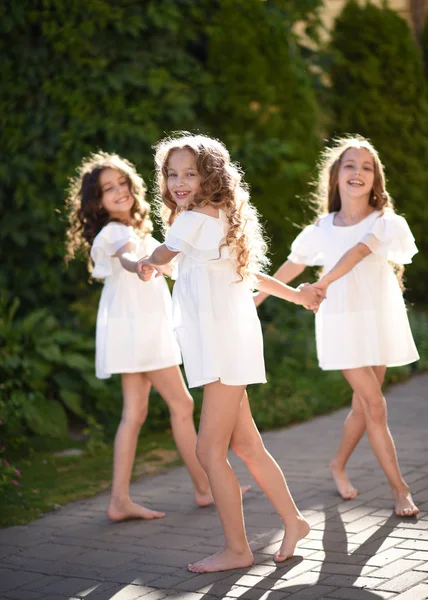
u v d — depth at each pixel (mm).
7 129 7555
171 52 8023
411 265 11516
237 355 3918
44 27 7422
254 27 8523
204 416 3971
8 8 7402
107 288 5027
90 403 7082
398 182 11258
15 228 7566
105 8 7539
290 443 6391
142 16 7797
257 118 8500
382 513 4590
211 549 4289
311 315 8844
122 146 7738
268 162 8523
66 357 6984
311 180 8742
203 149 3951
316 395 7531
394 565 3812
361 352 4688
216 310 3926
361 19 11070
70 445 6527
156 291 4945
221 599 3627
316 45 10375
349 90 11023
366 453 5902
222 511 3961
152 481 5656
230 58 8375
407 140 11266
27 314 7738
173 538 4504
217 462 3951
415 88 11352
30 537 4668
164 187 4180
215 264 3951
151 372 4945
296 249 5086
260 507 4902
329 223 4984
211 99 8273
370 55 11031
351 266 4625
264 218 8508
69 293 7863
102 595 3783
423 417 6867
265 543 4277
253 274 4012
